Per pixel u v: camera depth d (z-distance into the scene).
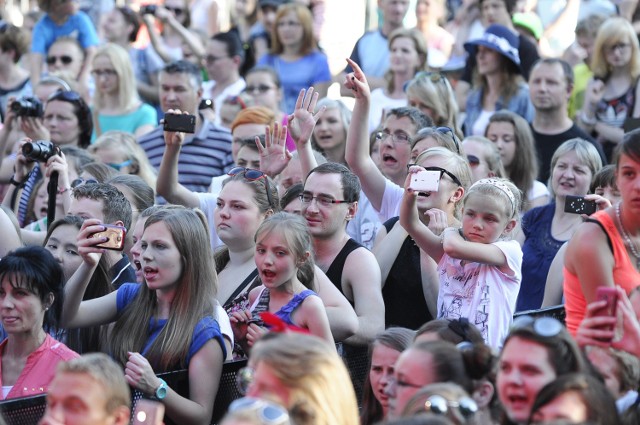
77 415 9.78
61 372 9.92
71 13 29.98
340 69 34.31
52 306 13.09
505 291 13.52
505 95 24.38
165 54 30.34
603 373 9.88
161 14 29.97
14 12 38.22
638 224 11.05
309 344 8.69
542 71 22.48
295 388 8.47
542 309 14.05
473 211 13.62
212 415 12.76
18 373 12.67
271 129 18.12
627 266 11.06
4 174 21.67
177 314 12.87
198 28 33.38
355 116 16.66
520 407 8.96
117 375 10.05
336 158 20.94
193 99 22.44
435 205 14.93
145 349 12.94
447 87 21.06
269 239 13.26
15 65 27.91
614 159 11.63
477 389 9.69
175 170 17.59
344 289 14.54
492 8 27.27
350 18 36.50
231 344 13.12
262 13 30.25
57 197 17.05
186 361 12.65
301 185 15.92
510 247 13.62
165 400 12.01
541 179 22.45
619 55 23.53
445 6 32.00
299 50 27.89
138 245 14.02
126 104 25.56
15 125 23.36
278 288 13.39
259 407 7.65
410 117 17.88
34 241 17.09
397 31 25.61
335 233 14.77
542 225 18.03
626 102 23.62
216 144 22.66
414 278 14.94
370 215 17.50
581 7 30.33
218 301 14.28
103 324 13.82
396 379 9.77
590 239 11.07
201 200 17.97
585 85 25.28
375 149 20.25
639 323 10.52
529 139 20.64
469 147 18.91
